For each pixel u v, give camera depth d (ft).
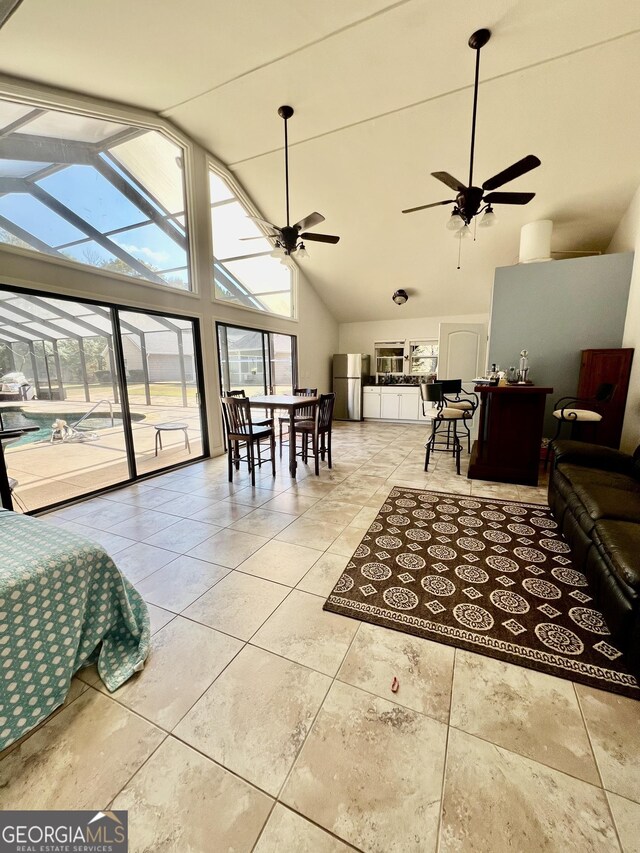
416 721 4.03
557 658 4.88
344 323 28.02
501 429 12.09
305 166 14.07
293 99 10.73
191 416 16.65
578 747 3.74
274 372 20.65
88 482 12.39
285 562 7.34
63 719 4.15
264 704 4.27
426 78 9.86
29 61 8.25
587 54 9.03
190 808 3.27
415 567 7.08
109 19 7.47
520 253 15.98
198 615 5.80
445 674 4.65
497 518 9.28
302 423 14.53
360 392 26.22
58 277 9.76
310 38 8.50
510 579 6.65
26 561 4.29
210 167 14.37
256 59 9.12
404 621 5.60
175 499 10.96
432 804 3.27
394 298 22.80
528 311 15.38
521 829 3.08
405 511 9.81
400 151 12.71
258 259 18.80
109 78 9.36
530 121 11.03
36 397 12.10
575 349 14.94
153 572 7.04
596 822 3.12
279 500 10.80
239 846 3.00
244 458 14.39
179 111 11.36
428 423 24.89
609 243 16.63
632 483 7.45
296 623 5.59
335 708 4.20
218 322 15.90
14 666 3.90
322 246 19.25
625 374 13.05
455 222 9.80
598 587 5.56
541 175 12.94
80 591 4.58
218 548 7.95
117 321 11.57
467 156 12.55
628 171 12.43
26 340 11.71
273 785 3.44
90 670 4.87
